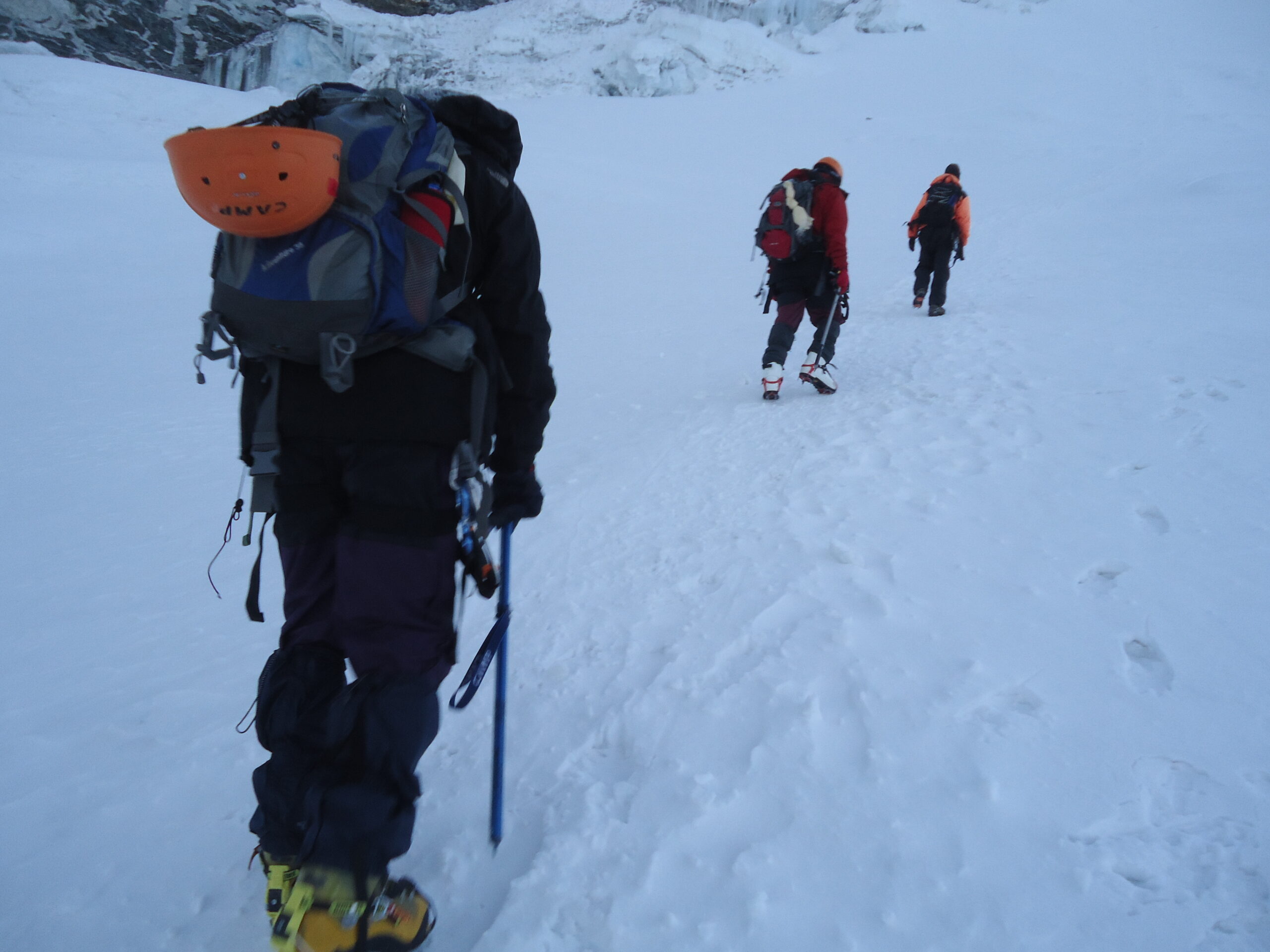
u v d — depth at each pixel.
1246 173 13.48
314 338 1.27
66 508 4.89
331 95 1.49
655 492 3.80
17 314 11.84
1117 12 47.00
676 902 1.45
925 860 1.48
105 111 29.88
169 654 2.98
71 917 1.63
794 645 2.19
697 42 45.81
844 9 50.22
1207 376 3.86
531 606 2.82
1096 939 1.31
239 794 2.03
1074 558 2.46
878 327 7.14
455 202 1.38
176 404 7.68
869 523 2.90
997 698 1.89
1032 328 5.69
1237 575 2.26
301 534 1.44
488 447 1.47
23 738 2.42
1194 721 1.76
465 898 1.55
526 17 54.16
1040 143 28.31
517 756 1.97
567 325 10.04
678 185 26.27
